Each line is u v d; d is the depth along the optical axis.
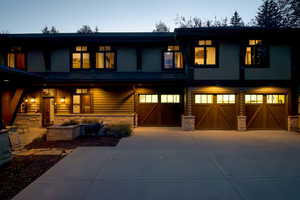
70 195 3.85
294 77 11.27
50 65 13.12
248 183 4.38
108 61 13.31
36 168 5.29
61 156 6.44
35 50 13.14
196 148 7.42
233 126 11.52
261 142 8.45
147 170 5.14
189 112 11.45
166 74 12.62
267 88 11.34
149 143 8.24
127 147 7.56
